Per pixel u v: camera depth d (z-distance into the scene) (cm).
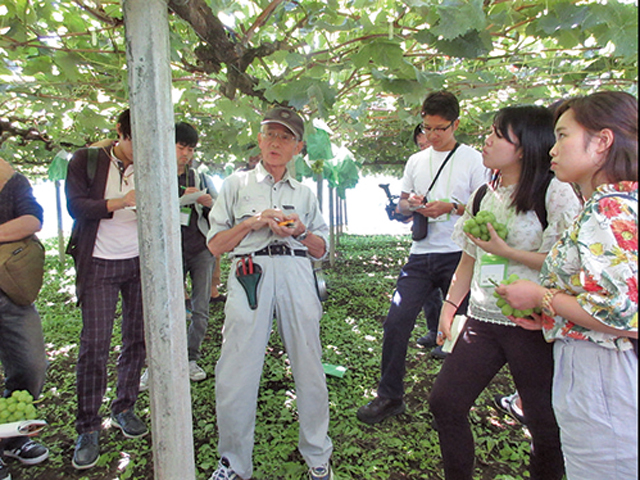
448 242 313
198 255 389
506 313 184
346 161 644
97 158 274
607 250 134
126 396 304
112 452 284
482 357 204
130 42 129
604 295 135
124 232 277
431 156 340
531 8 221
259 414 332
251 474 251
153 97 131
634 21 190
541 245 196
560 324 158
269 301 238
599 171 147
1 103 392
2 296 248
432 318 457
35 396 275
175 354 145
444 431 210
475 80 336
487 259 205
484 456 280
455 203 310
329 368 403
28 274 251
